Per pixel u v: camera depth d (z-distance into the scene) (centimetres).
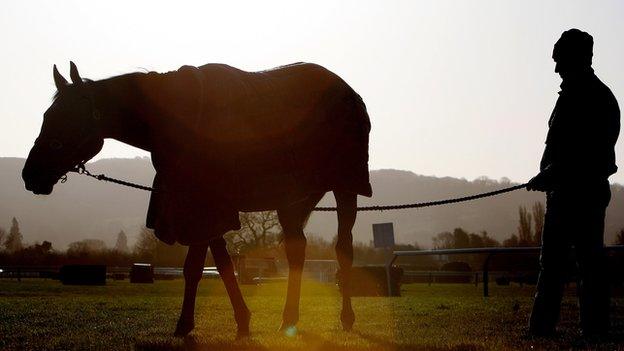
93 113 646
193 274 671
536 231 8194
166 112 650
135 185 664
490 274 3228
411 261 6309
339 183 784
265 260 4562
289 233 722
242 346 589
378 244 1825
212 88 665
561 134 666
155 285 3478
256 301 1353
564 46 668
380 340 646
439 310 1034
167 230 655
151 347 591
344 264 782
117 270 5747
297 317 715
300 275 723
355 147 797
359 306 1143
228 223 652
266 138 687
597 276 674
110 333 707
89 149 647
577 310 1034
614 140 671
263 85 713
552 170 662
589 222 668
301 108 735
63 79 650
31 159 632
